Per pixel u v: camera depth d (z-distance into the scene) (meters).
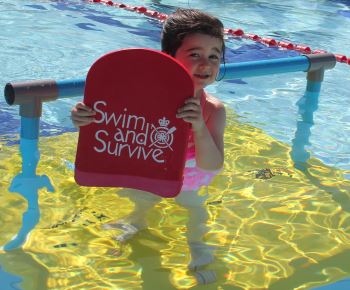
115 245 1.35
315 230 1.46
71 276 1.22
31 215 1.46
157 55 1.30
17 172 1.69
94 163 1.36
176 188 1.37
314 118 2.31
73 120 1.34
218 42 1.49
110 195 1.57
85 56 2.88
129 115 1.34
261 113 2.33
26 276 1.21
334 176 1.80
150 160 1.36
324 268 1.30
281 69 2.29
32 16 3.59
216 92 2.58
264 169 1.81
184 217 1.48
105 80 1.32
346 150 2.02
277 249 1.37
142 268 1.27
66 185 1.63
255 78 2.80
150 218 1.47
